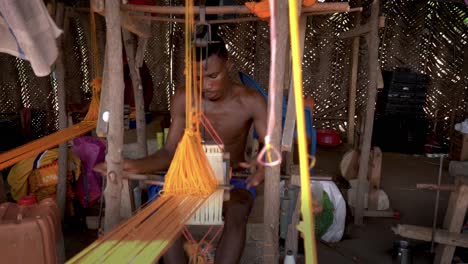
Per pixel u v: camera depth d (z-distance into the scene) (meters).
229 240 1.77
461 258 2.99
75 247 3.05
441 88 6.78
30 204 1.88
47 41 1.87
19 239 1.50
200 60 1.82
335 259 2.99
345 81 6.91
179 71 6.73
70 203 3.49
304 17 1.99
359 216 3.63
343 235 3.41
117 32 1.75
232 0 2.05
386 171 5.41
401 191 4.61
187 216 1.38
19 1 1.74
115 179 1.86
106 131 2.04
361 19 6.61
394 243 3.07
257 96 2.16
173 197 1.57
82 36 6.18
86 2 4.21
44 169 3.45
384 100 6.57
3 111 6.28
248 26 6.66
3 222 1.50
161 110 6.82
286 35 1.69
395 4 6.57
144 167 1.98
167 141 2.20
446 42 6.64
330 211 3.22
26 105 6.36
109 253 1.13
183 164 1.58
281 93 1.74
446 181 5.05
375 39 3.43
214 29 1.93
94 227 3.35
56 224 1.84
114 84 1.78
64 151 3.31
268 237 1.91
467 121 5.53
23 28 1.73
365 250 3.15
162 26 6.57
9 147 5.36
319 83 6.94
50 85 6.33
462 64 6.65
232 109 2.15
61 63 3.28
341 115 7.05
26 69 6.24
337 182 4.66
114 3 1.73
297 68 0.58
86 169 3.47
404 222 3.73
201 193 1.58
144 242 1.19
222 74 1.94
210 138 2.20
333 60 6.85
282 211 2.62
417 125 6.45
